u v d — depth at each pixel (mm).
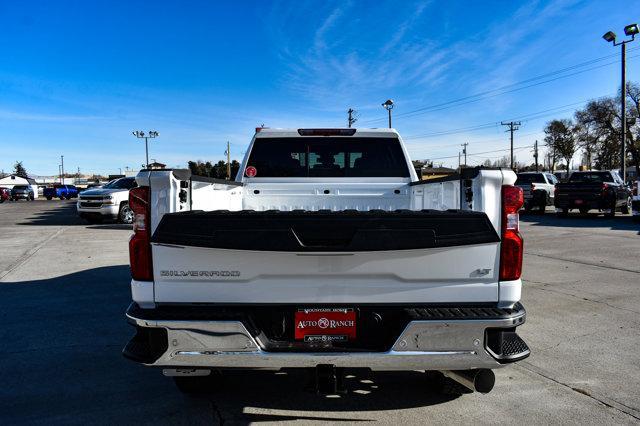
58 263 9031
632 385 3623
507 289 2660
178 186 2791
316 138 5430
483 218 2584
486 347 2586
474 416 3162
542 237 12625
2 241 12234
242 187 5188
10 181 77125
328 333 2676
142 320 2559
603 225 15828
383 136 5410
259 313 2688
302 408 3293
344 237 2555
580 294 6395
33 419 3150
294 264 2604
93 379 3801
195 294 2643
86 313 5688
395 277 2635
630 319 5285
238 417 3168
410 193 5336
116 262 9141
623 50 25125
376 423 3078
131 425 3068
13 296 6500
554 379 3738
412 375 3877
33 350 4449
